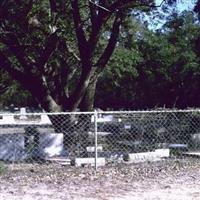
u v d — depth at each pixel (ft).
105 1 56.75
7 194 29.86
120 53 98.12
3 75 100.37
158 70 172.14
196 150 54.03
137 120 68.49
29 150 48.62
